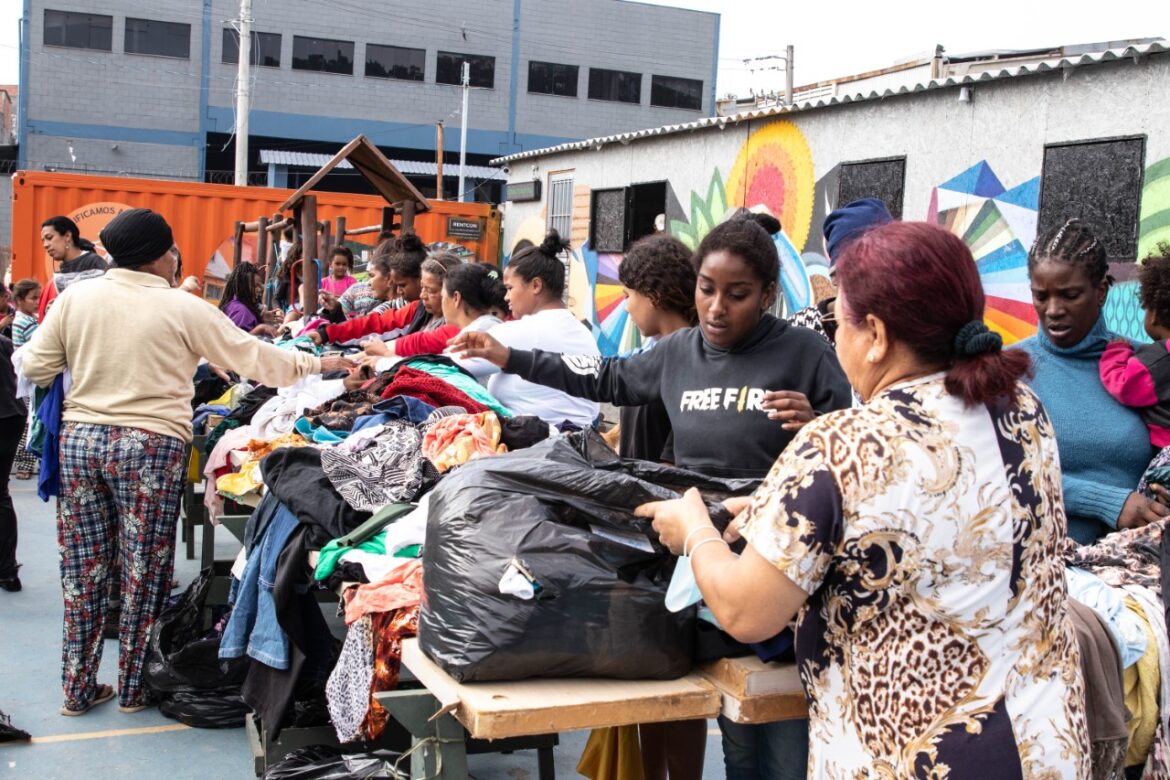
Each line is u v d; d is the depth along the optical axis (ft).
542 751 11.80
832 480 5.68
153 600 14.67
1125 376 9.82
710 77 161.38
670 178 42.45
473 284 14.90
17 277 49.32
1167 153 23.25
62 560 14.40
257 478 13.19
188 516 20.70
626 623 7.15
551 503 7.53
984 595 5.70
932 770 5.59
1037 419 6.14
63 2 128.88
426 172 145.48
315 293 28.76
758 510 5.92
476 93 149.48
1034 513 5.89
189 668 14.38
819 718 6.16
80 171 131.44
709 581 6.06
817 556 5.67
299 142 146.00
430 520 7.68
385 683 9.23
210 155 149.69
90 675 14.75
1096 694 8.02
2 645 17.35
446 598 7.24
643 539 7.49
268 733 11.69
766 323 9.14
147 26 132.46
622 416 11.12
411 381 12.86
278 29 139.03
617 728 10.74
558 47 152.66
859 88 63.52
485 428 11.69
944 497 5.66
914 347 5.90
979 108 28.09
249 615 12.01
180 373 14.23
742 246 8.70
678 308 10.96
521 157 54.80
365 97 144.77
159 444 13.99
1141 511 9.36
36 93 129.18
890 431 5.73
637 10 155.74
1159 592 9.04
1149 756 8.77
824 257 33.32
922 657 5.68
